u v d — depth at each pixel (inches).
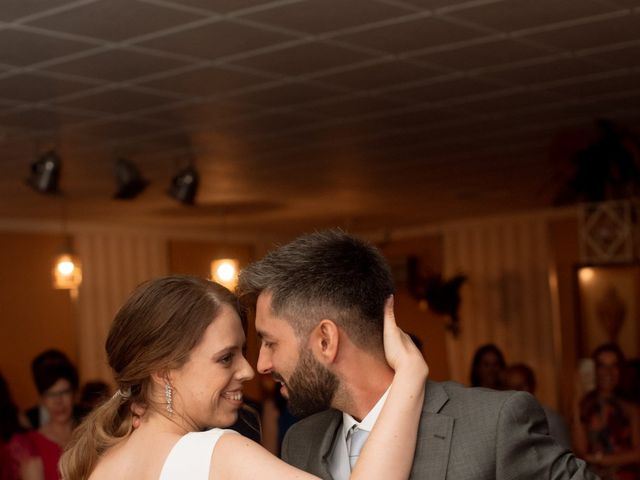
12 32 176.9
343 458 90.5
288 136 269.0
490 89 227.6
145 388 88.4
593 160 255.6
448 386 87.1
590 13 177.9
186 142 273.0
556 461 83.1
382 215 454.3
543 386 460.4
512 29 185.3
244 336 90.4
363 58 199.9
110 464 86.6
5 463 214.4
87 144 271.3
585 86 228.4
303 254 85.0
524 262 468.1
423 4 169.5
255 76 210.1
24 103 225.0
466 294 488.4
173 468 83.2
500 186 375.9
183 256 486.0
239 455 82.1
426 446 82.7
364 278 84.9
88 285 448.1
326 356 83.8
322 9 169.9
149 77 208.4
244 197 382.6
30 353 428.8
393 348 84.4
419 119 254.2
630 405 254.4
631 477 248.2
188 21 174.2
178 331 86.8
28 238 432.1
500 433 81.7
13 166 298.7
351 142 280.1
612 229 279.0
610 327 390.6
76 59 194.4
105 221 446.0
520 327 469.1
